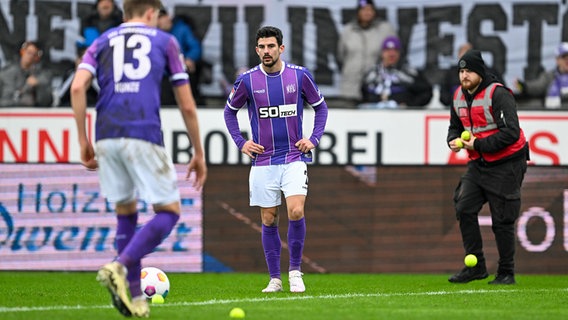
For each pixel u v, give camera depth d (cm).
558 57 4194
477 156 3117
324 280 3388
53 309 2278
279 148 2777
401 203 3747
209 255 3716
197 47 4194
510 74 4225
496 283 3164
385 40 4206
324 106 2844
